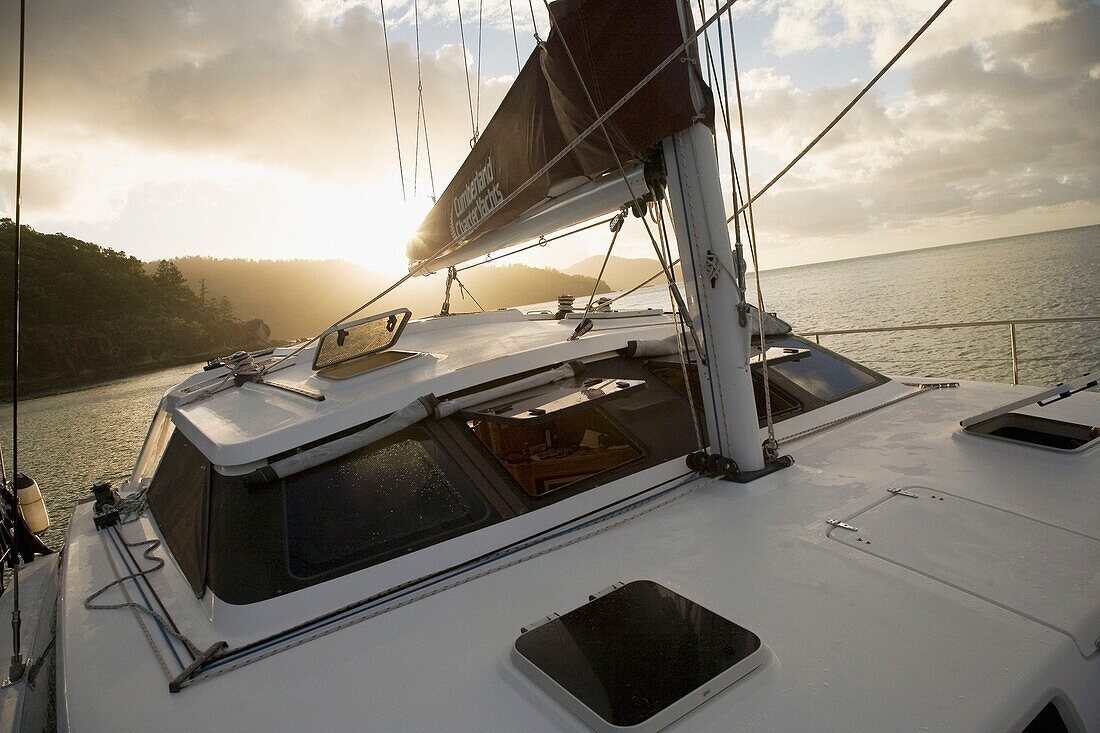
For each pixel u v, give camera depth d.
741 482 2.20
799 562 1.64
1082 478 1.93
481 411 2.21
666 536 1.89
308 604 1.73
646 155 2.15
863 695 1.15
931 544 1.65
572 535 1.96
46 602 2.60
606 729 1.08
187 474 2.62
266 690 1.43
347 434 2.13
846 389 3.05
